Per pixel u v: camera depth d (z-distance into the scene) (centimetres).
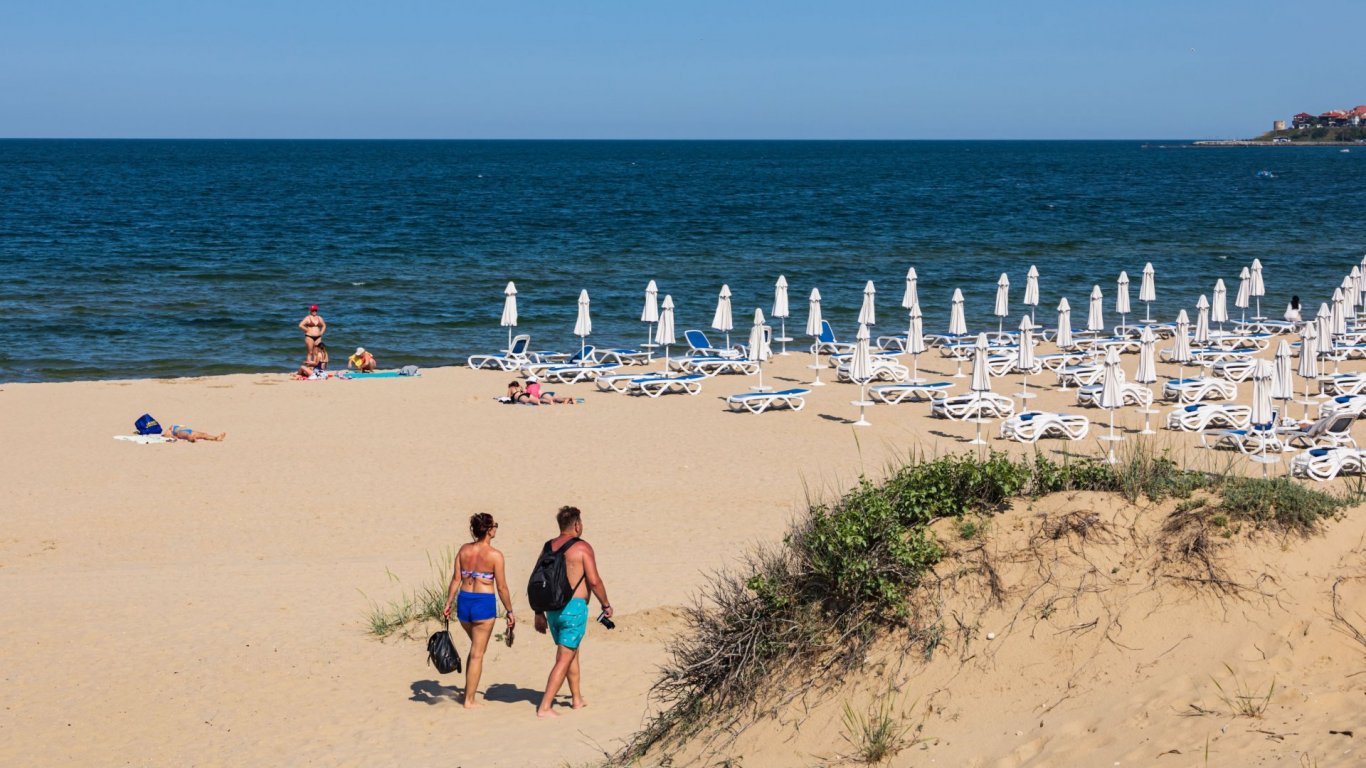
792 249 7550
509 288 3819
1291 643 827
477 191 14050
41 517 2150
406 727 1209
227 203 11375
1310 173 19575
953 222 9669
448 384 3497
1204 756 736
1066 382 3425
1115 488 1035
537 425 2920
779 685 981
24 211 9900
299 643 1502
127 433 2831
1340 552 897
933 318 4962
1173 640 864
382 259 6862
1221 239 8156
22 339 4334
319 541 2017
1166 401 3172
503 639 1504
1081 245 7794
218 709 1284
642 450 2658
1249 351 3928
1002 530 1005
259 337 4462
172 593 1720
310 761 1131
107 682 1376
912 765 836
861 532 999
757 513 2134
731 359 3709
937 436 2762
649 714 1173
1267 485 977
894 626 966
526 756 1091
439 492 2320
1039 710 850
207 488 2353
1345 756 690
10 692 1348
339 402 3216
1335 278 6100
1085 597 921
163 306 5103
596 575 1219
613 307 5250
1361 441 2556
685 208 11281
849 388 3406
